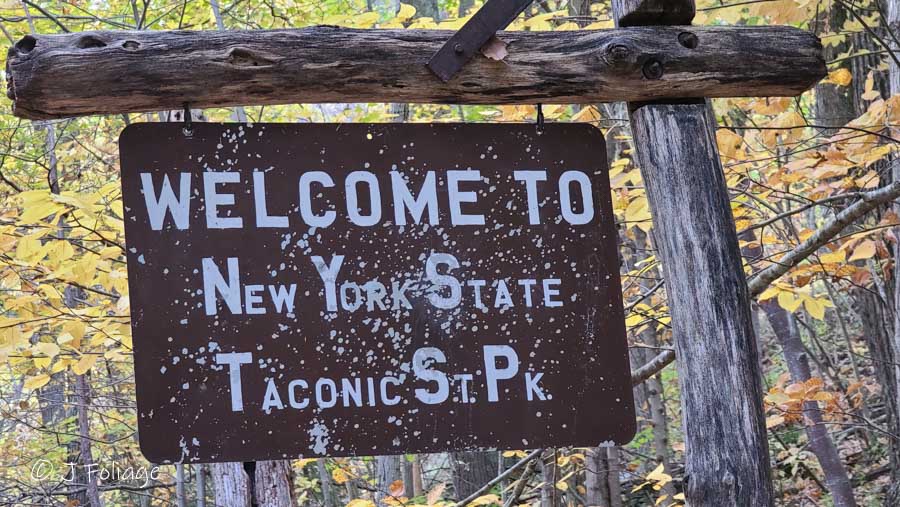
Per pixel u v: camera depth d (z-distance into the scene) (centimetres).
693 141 243
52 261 402
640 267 609
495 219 238
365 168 235
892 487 714
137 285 221
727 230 240
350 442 223
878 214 557
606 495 748
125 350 463
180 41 224
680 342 237
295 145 233
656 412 809
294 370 224
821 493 896
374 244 232
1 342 387
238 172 229
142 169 226
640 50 240
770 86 247
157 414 217
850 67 654
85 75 219
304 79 228
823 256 457
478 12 235
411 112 724
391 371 228
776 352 1207
